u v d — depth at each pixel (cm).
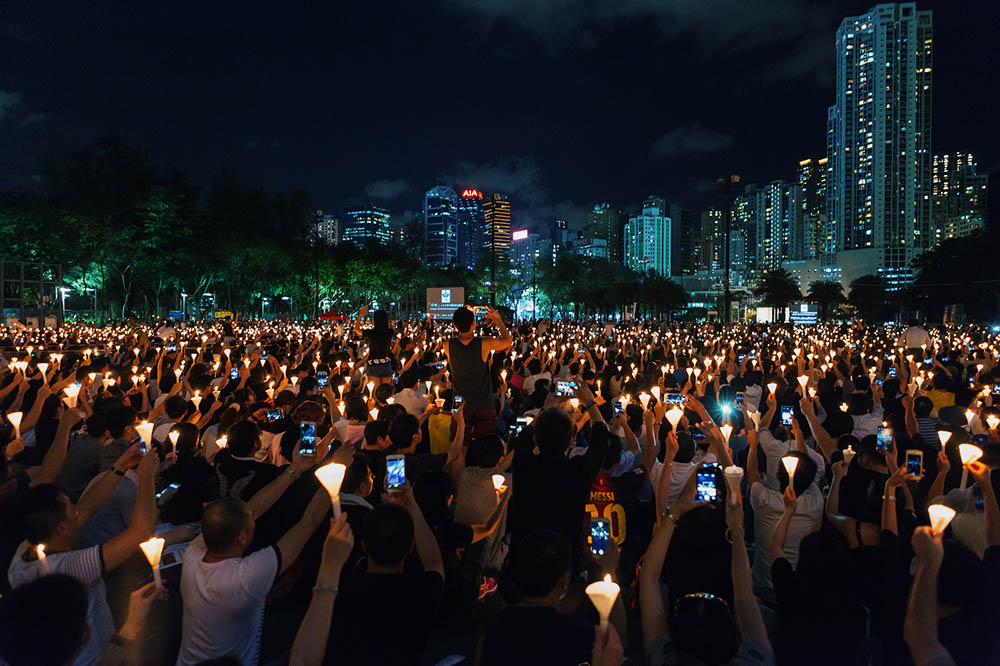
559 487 469
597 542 404
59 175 5803
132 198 6181
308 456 410
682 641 260
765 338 2992
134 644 312
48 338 2592
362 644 310
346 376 1054
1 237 5216
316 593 279
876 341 2469
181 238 6500
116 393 920
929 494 534
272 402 877
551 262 12188
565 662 274
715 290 17225
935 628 265
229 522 328
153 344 2236
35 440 817
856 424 883
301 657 269
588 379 1087
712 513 402
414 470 648
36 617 239
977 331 4128
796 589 355
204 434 751
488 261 12294
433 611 324
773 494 533
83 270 5931
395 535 320
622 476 633
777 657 358
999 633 325
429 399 935
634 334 3338
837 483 519
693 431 743
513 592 302
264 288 8138
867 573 427
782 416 759
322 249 8700
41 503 334
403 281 10075
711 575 395
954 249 9688
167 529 435
